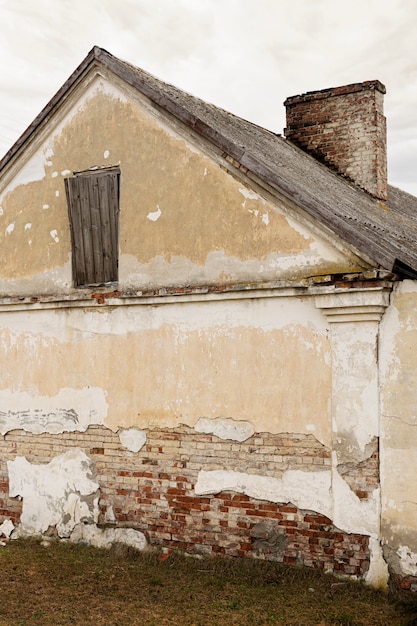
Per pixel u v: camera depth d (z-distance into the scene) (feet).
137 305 24.94
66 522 26.05
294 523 21.49
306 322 21.57
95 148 26.66
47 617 19.06
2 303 27.89
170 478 23.88
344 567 20.58
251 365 22.49
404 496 19.74
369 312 20.24
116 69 25.63
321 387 21.24
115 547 24.61
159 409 24.25
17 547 25.91
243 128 32.91
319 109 37.96
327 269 21.07
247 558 22.20
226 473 22.77
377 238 21.71
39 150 28.14
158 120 25.00
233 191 23.15
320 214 20.85
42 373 27.12
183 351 23.86
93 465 25.58
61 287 27.12
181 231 24.22
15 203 28.66
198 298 23.39
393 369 20.10
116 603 19.99
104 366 25.61
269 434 22.07
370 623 17.98
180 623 18.43
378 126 36.14
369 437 20.33
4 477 27.78
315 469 21.21
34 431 27.14
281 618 18.51
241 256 22.84
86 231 26.84
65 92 27.04
